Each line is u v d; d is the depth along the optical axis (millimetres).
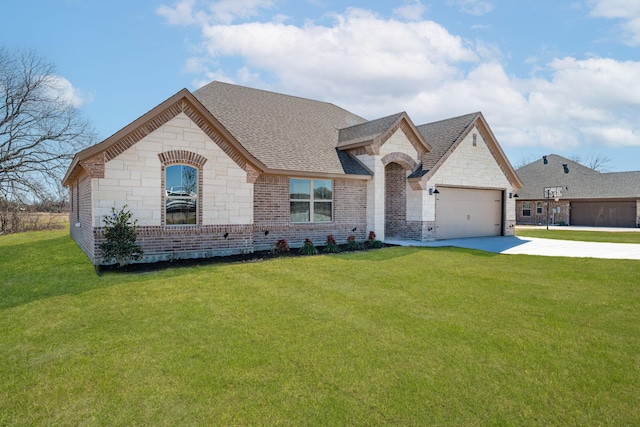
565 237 20828
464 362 4410
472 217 19594
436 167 17203
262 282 8391
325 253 13227
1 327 5547
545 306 6691
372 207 16188
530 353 4664
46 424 3230
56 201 29188
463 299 7129
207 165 11828
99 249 10273
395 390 3783
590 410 3449
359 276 9086
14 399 3605
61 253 13289
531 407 3496
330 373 4137
